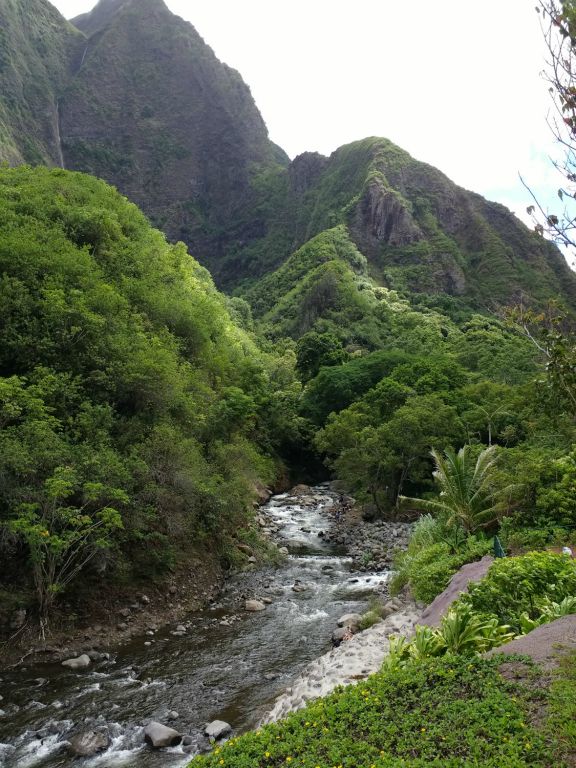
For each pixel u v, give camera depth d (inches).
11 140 5029.5
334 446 1365.7
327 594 694.5
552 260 4982.8
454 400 1462.8
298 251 4808.1
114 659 496.1
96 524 530.9
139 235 1473.9
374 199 5039.4
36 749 356.8
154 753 351.9
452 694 217.5
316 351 2461.9
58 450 539.5
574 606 320.8
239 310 3806.6
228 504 816.3
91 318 739.4
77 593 559.8
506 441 1230.3
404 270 4586.6
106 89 7677.2
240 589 707.4
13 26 7066.9
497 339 2689.5
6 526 498.6
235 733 373.1
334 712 217.5
